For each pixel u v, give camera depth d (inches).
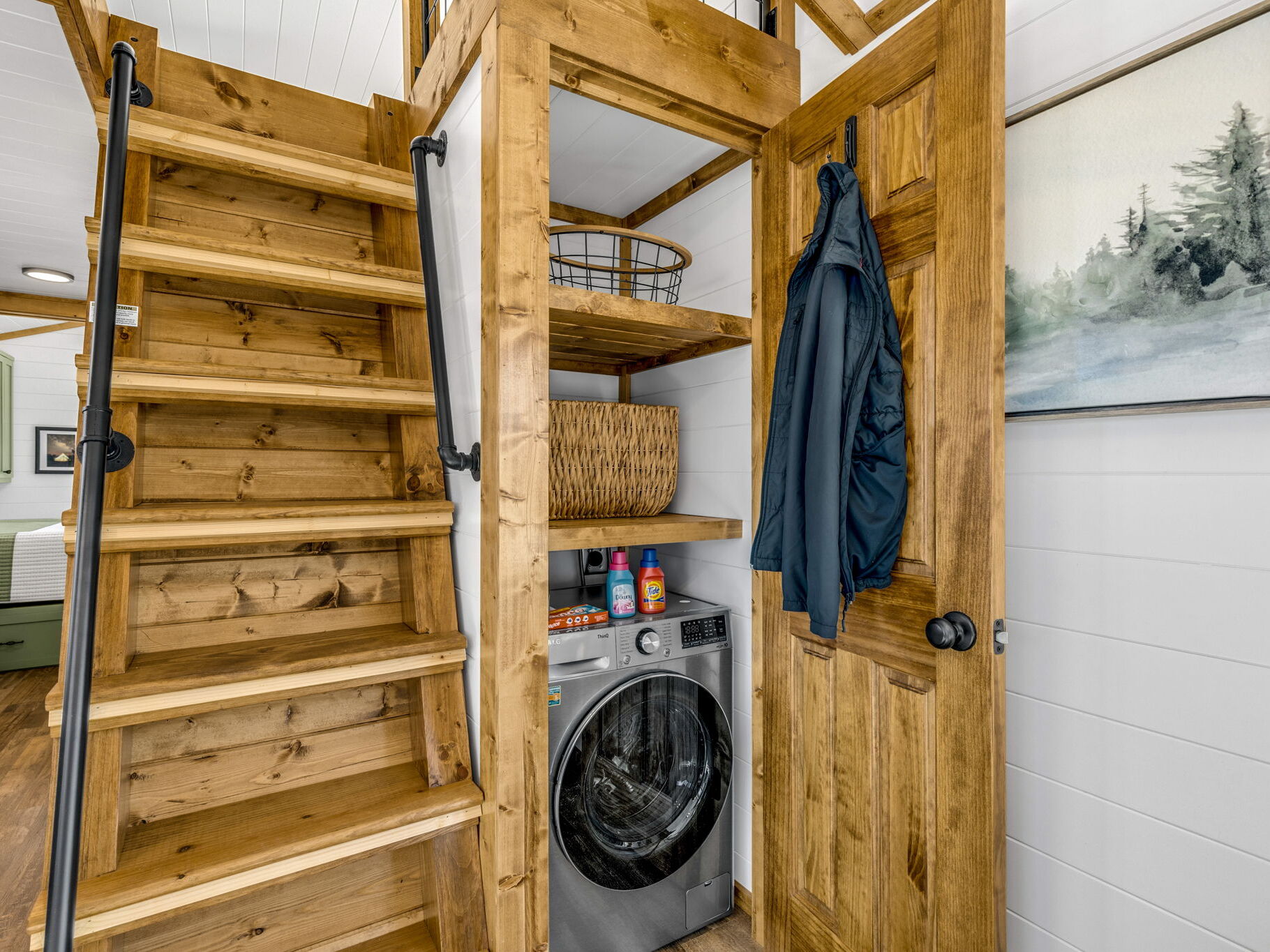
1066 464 51.2
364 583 67.9
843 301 54.7
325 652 56.9
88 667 35.1
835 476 53.7
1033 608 53.3
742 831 80.0
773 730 71.2
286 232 71.9
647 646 70.8
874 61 58.6
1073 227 50.0
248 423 65.9
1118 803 48.0
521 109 55.6
